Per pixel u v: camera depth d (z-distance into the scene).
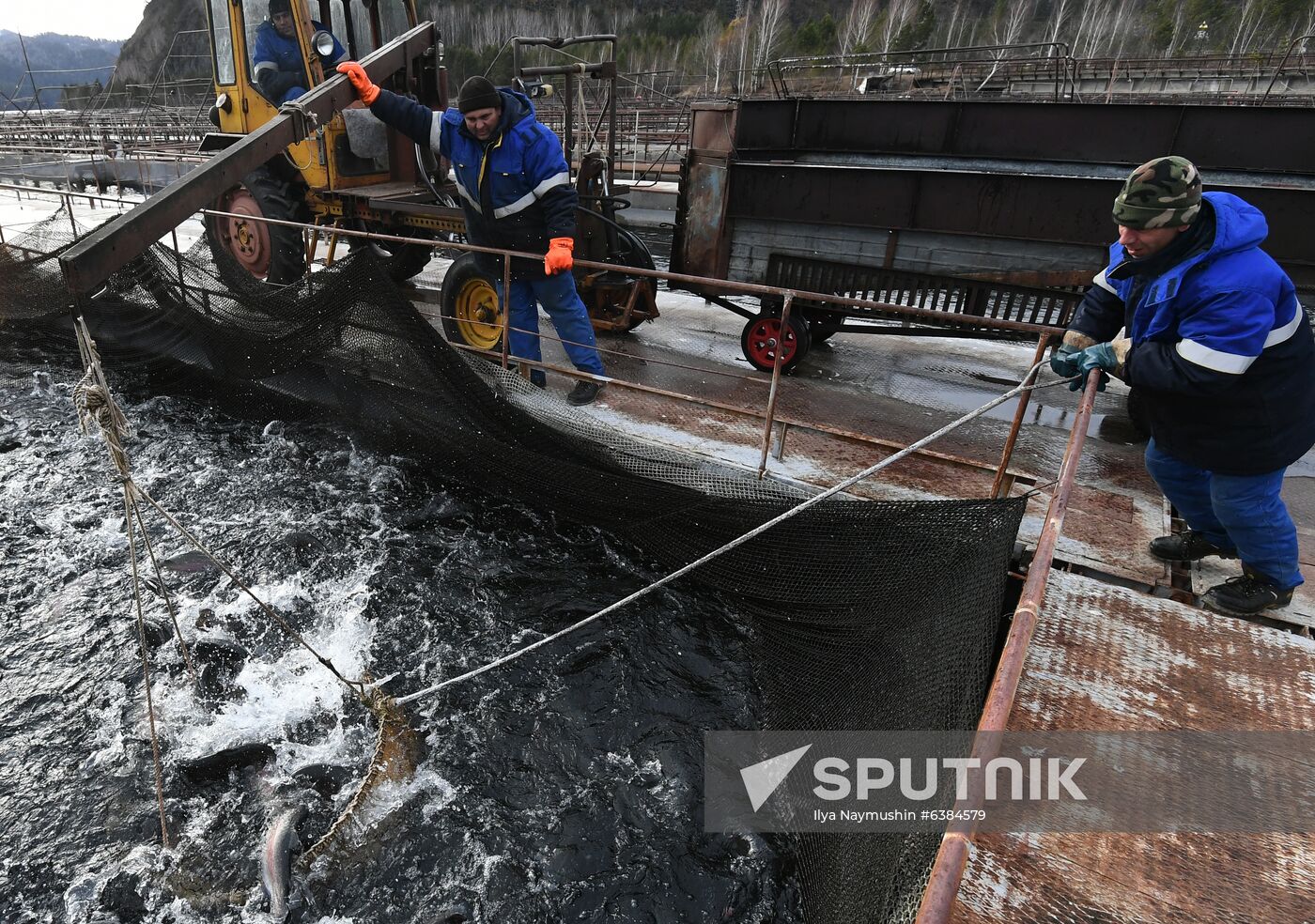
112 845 2.60
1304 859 1.95
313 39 6.22
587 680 3.32
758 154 6.77
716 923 2.41
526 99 4.46
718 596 3.76
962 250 5.26
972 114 6.54
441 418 4.51
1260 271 2.30
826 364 6.30
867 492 3.95
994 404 2.58
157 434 5.28
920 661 2.40
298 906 2.43
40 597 3.71
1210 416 2.63
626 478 3.83
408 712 3.14
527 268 4.76
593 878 2.53
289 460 4.96
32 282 6.23
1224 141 5.78
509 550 4.13
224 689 3.25
